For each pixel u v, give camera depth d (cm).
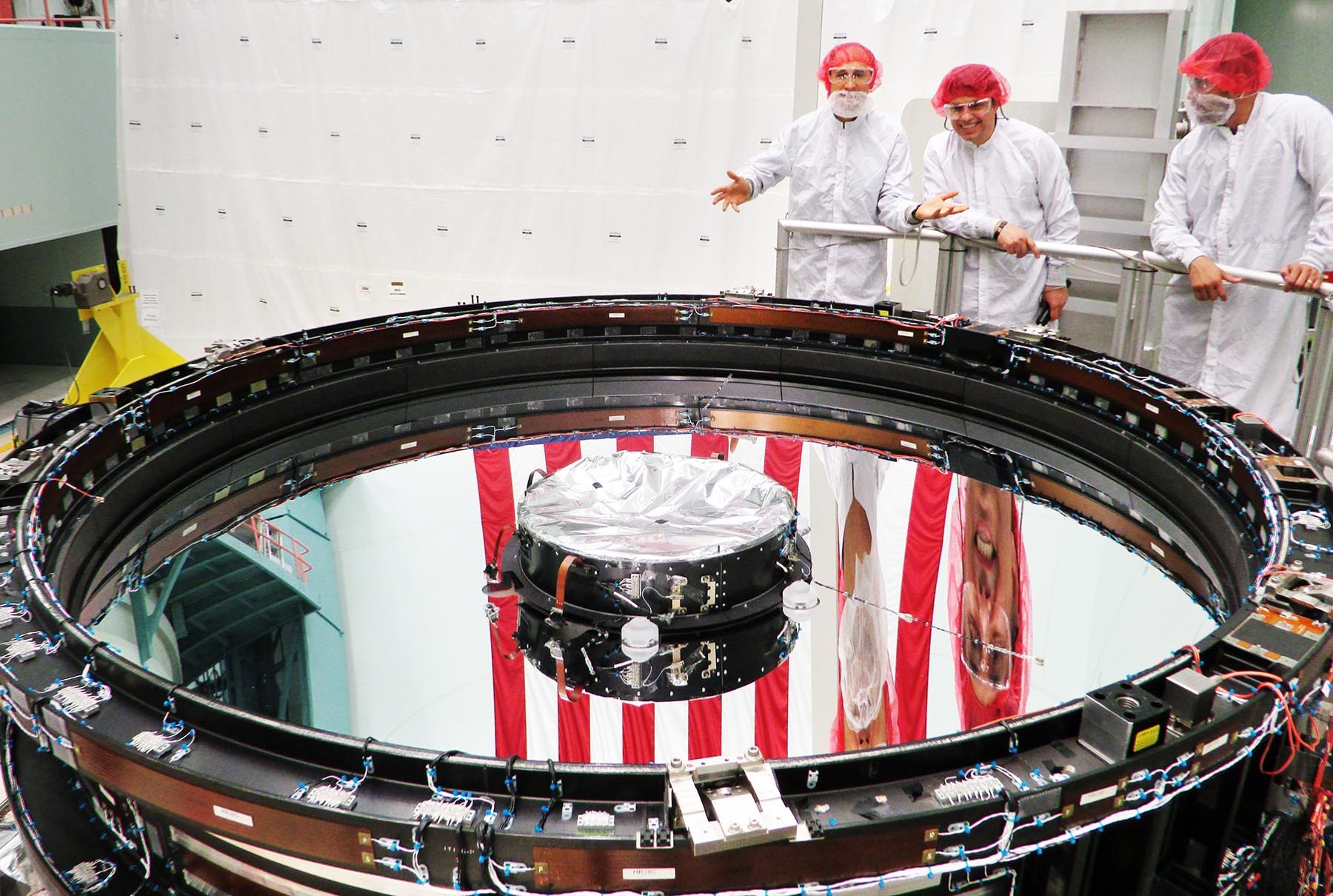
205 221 933
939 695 331
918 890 252
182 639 356
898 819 226
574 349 601
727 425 544
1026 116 692
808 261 680
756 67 802
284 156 898
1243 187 525
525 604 387
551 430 539
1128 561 407
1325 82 749
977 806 229
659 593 374
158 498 465
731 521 405
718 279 870
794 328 593
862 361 581
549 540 388
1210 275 507
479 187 877
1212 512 409
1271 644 275
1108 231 652
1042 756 244
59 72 779
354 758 240
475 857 226
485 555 421
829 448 516
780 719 322
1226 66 494
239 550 421
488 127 857
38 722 268
